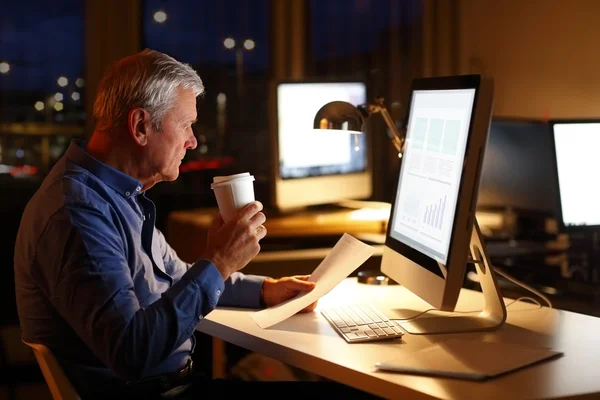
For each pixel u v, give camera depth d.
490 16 3.69
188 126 1.60
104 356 1.34
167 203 3.87
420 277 1.62
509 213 2.60
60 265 1.37
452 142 1.55
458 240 1.46
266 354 1.49
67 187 1.45
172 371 1.60
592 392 1.16
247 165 3.99
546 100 3.29
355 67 4.18
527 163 2.59
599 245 2.45
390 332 1.49
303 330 1.56
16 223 3.56
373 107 2.02
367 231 2.76
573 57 3.11
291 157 2.97
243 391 1.72
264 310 1.72
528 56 3.40
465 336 1.50
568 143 2.34
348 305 1.73
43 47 3.86
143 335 1.34
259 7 4.11
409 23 4.14
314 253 2.45
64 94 3.90
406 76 4.14
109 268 1.37
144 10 3.99
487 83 1.45
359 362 1.33
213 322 1.64
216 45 4.04
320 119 2.05
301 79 2.98
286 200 2.96
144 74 1.52
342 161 3.12
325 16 4.18
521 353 1.36
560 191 2.33
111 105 1.53
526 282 2.17
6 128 3.83
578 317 1.66
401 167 1.88
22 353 2.26
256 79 4.07
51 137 3.89
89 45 3.91
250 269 2.35
